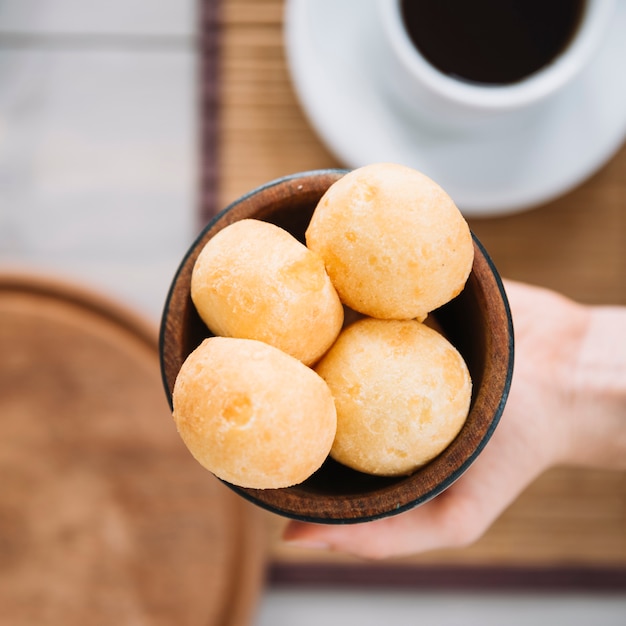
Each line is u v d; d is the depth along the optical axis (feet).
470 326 1.28
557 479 2.01
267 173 2.01
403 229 1.17
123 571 1.94
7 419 1.96
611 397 1.70
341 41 1.86
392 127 1.87
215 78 2.02
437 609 2.09
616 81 1.86
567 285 2.01
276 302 1.16
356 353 1.21
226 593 1.93
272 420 1.12
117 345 1.97
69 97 2.08
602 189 2.01
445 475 1.21
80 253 2.08
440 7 1.96
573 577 2.02
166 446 1.96
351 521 1.21
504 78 1.93
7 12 2.08
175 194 2.08
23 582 1.94
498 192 1.87
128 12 2.08
